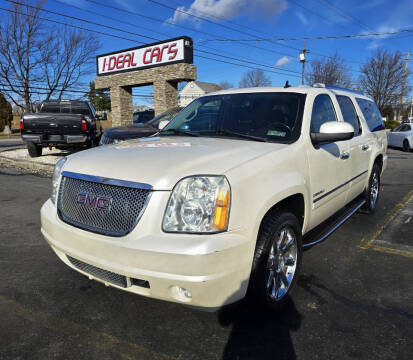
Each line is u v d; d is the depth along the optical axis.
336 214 4.46
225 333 2.49
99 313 2.72
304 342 2.40
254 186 2.36
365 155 4.60
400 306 2.84
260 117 3.37
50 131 10.27
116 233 2.23
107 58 15.81
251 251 2.30
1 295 2.98
